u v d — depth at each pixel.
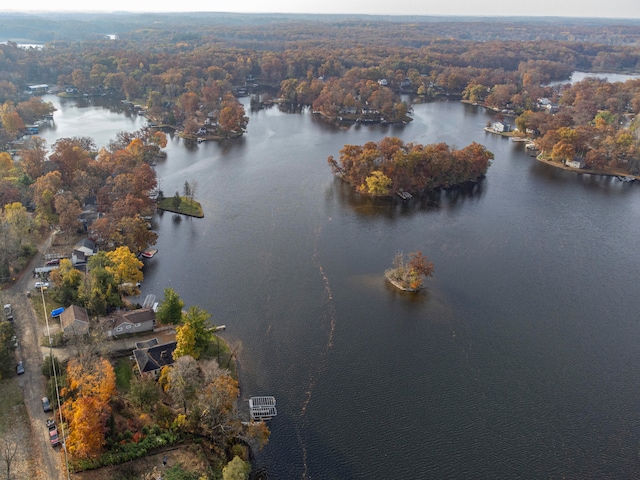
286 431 106.12
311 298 150.62
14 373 112.50
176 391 102.19
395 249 181.75
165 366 111.56
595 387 122.25
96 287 132.62
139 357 116.25
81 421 91.00
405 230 197.00
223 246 179.25
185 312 139.25
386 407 113.56
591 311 150.88
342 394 116.31
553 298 156.50
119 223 166.00
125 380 113.56
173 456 96.06
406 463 100.81
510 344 135.38
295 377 120.38
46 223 177.88
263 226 195.88
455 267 171.38
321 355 127.81
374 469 99.31
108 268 143.12
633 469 101.75
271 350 128.38
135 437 97.56
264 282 157.75
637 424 112.19
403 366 125.75
